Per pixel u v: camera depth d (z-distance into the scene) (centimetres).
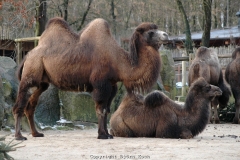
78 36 1534
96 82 1459
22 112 1520
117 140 1404
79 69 1477
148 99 1484
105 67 1462
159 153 1122
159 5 5375
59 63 1490
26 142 1362
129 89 1495
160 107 1490
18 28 3356
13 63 2000
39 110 1966
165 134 1466
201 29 6372
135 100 1530
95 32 1499
